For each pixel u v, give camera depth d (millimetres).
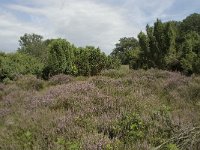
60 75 14133
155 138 5051
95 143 4766
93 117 5922
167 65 19250
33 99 8555
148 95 8328
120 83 9672
